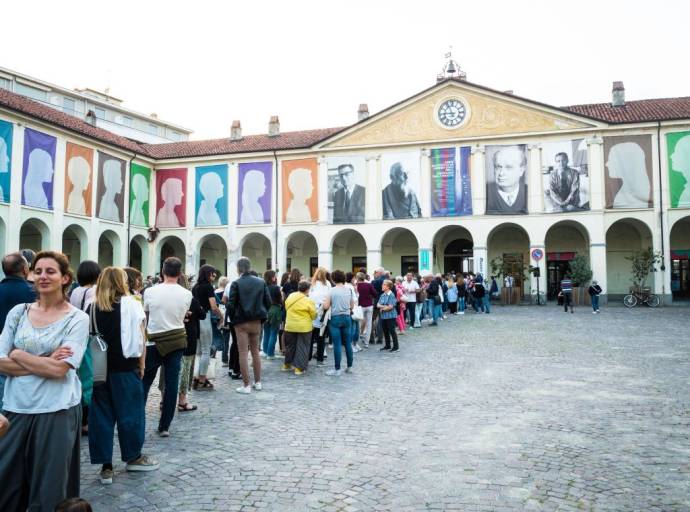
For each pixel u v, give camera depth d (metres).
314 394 8.76
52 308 3.82
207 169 36.84
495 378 9.73
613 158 30.55
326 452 5.83
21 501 3.69
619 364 10.86
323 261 34.62
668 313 23.41
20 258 5.44
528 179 31.64
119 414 5.25
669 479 4.95
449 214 32.72
